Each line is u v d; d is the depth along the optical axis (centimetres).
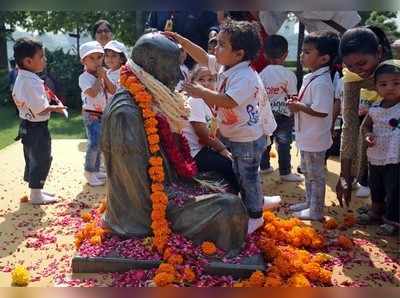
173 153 317
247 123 339
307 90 396
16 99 436
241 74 328
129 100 309
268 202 393
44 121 441
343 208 438
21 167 557
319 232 380
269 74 494
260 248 318
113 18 1124
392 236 376
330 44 388
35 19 1151
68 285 286
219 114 350
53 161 584
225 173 365
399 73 346
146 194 314
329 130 396
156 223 305
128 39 1141
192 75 378
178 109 319
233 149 351
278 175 539
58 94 1105
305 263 310
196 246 307
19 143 655
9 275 309
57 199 459
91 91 480
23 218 411
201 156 369
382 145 371
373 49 350
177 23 578
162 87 311
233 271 294
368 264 328
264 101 355
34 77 434
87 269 304
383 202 391
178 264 292
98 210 411
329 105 390
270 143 536
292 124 511
